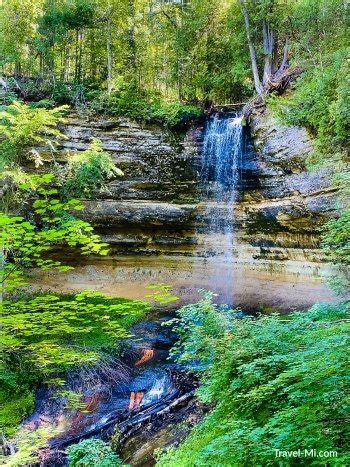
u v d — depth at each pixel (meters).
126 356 10.59
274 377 4.44
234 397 4.93
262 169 15.41
